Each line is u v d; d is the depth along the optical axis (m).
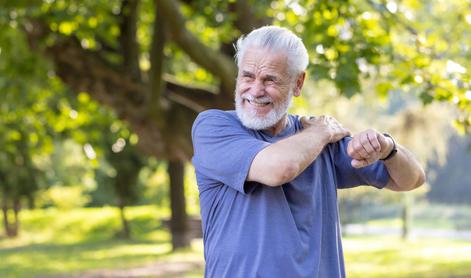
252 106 2.87
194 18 11.34
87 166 34.97
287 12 8.41
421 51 7.07
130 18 11.12
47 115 14.50
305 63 2.92
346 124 21.83
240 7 9.70
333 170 3.10
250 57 2.87
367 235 34.12
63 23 11.24
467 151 18.34
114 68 11.04
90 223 33.00
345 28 7.42
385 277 14.23
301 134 2.84
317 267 2.85
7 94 12.73
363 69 7.27
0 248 26.30
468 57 8.46
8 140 15.24
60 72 11.24
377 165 3.12
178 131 10.83
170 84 11.02
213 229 2.92
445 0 10.70
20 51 11.25
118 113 11.21
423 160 22.70
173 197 21.31
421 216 48.94
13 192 28.05
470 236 32.75
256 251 2.77
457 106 6.55
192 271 16.11
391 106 34.78
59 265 18.20
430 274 14.74
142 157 26.58
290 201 2.87
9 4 9.98
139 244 26.67
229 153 2.81
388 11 7.28
